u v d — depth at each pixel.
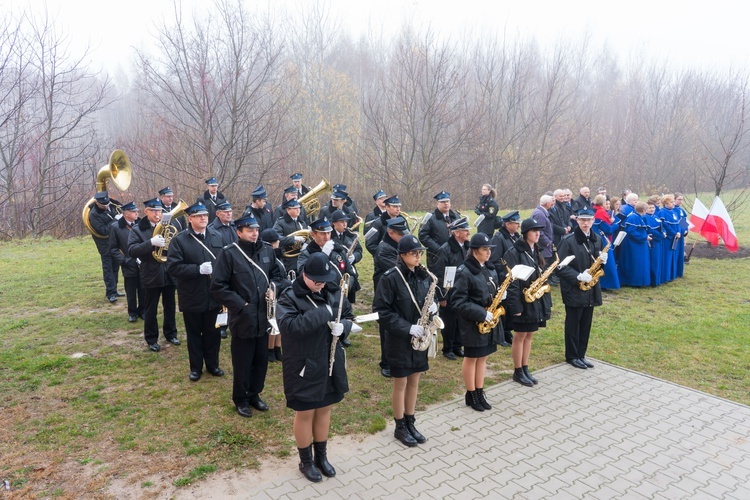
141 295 8.98
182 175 22.84
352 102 34.19
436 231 8.39
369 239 8.03
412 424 5.38
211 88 21.31
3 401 6.01
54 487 4.46
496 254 7.44
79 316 9.27
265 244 6.02
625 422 5.86
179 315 9.53
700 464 5.03
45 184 23.69
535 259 6.88
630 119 39.81
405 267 5.19
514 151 31.22
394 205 8.60
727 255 16.27
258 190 9.73
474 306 5.74
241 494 4.41
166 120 22.72
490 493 4.47
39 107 23.86
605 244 8.05
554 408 6.20
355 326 4.64
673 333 8.93
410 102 28.53
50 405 5.94
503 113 32.16
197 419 5.67
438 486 4.56
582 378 7.14
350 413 5.95
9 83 20.91
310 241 6.83
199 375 6.70
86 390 6.33
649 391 6.73
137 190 24.70
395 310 5.20
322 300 4.51
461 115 29.41
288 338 4.44
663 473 4.85
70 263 13.78
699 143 36.97
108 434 5.33
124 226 8.76
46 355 7.42
